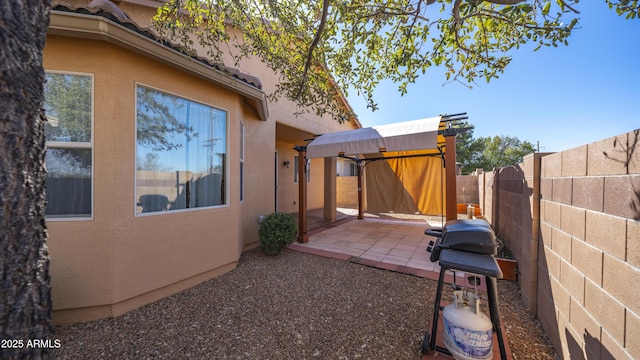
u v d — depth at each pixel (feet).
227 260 13.08
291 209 32.71
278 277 12.42
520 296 10.19
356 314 9.00
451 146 14.14
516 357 6.78
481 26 8.89
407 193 27.43
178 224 10.81
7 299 3.04
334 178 28.73
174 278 10.60
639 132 4.01
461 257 6.09
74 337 7.70
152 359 6.76
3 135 2.98
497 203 17.54
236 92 13.60
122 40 8.25
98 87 8.65
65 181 8.55
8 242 3.06
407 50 9.02
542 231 8.22
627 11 6.74
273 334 7.86
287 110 22.54
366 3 8.55
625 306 4.29
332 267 13.80
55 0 7.40
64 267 8.30
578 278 5.86
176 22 9.99
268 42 11.68
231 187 13.48
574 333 5.96
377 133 16.42
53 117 8.41
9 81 3.02
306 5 9.65
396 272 12.97
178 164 11.19
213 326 8.29
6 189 3.02
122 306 9.06
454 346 6.20
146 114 9.96
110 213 8.76
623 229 4.40
